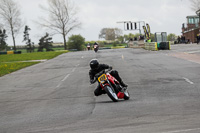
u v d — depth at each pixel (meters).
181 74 23.16
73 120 10.92
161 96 14.91
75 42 149.12
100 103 14.27
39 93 19.42
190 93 15.21
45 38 164.12
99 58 47.03
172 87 17.56
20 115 12.90
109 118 10.69
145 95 15.58
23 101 16.83
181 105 12.20
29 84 24.55
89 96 16.78
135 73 25.59
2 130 10.34
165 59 37.09
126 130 8.87
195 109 11.18
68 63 43.00
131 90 17.56
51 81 25.27
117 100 14.24
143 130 8.71
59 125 10.33
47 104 15.26
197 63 30.50
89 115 11.56
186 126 8.79
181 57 38.56
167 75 23.09
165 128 8.74
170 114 10.59
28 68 41.06
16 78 30.05
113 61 39.28
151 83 19.73
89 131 9.15
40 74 31.75
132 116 10.70
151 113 10.98
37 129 10.03
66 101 15.72
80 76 26.78
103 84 14.05
